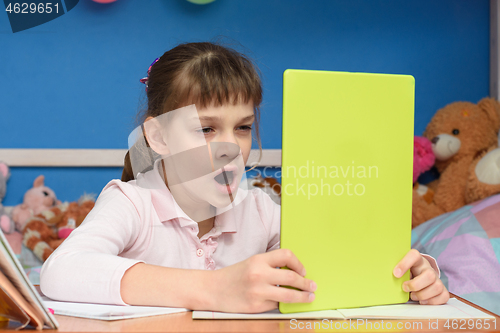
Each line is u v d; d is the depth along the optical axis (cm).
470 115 197
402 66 214
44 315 41
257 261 48
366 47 212
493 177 177
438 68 216
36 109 200
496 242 134
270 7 207
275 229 96
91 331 41
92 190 199
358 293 52
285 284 47
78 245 60
